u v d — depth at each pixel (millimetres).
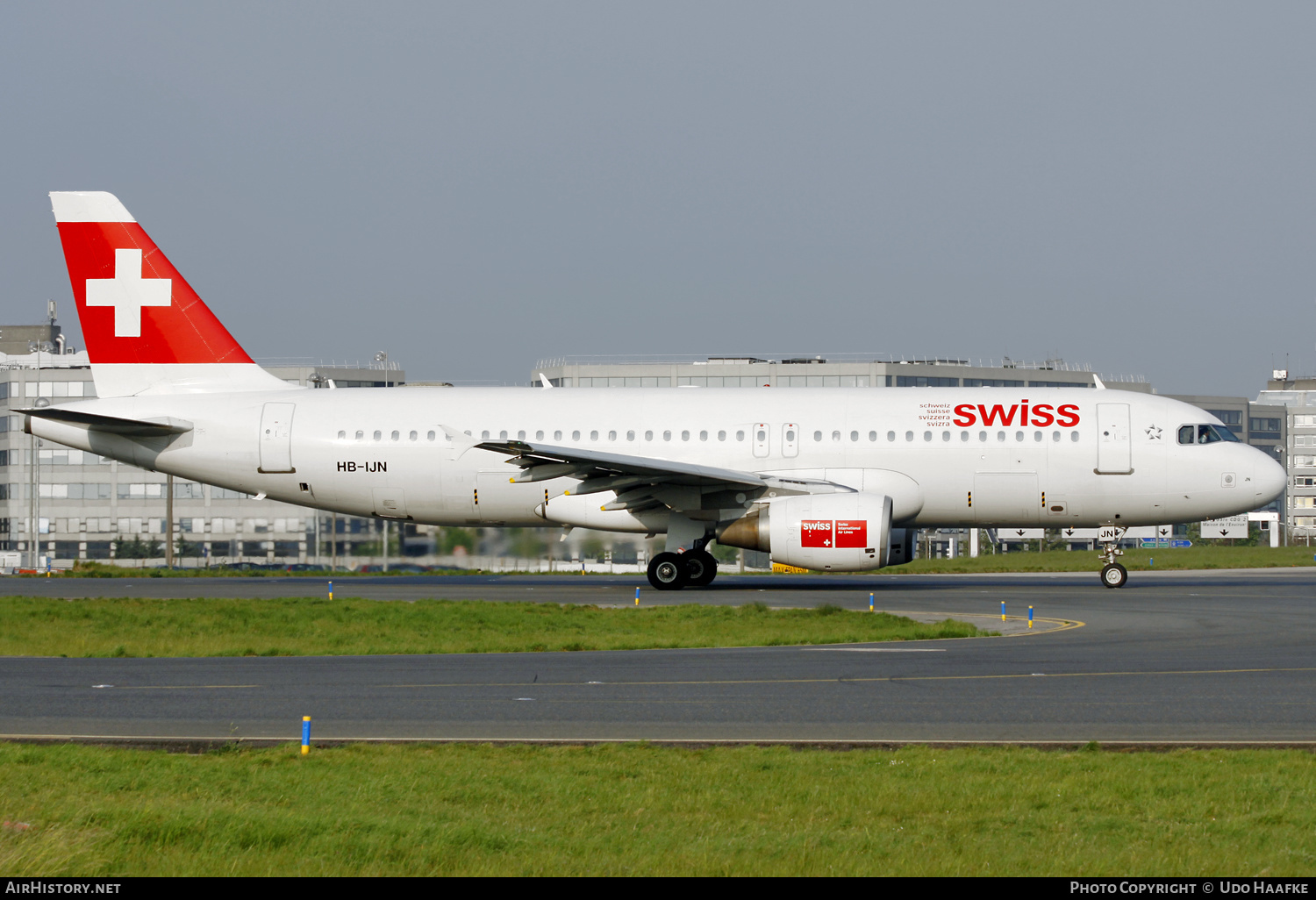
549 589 107812
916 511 104750
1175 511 103438
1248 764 37250
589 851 28500
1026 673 56031
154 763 37062
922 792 33750
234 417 108625
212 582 119375
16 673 57094
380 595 101688
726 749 39500
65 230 110500
